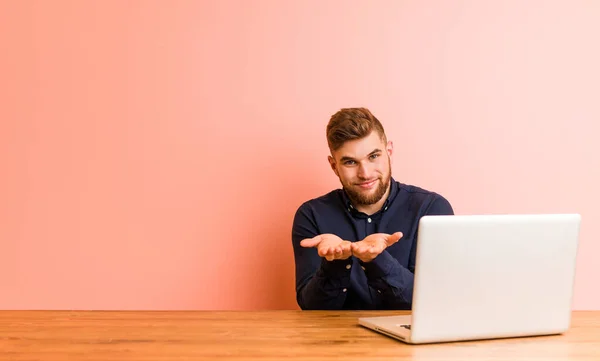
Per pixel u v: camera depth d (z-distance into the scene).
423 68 2.46
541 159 2.50
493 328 1.39
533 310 1.42
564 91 2.51
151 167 2.41
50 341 1.36
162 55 2.40
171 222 2.42
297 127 2.44
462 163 2.48
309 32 2.43
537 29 2.50
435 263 1.32
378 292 1.79
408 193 2.23
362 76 2.45
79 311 1.73
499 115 2.49
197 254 2.43
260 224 2.44
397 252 2.16
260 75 2.42
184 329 1.49
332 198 2.24
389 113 2.46
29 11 2.37
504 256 1.37
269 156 2.43
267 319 1.62
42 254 2.39
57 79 2.38
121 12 2.39
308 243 1.60
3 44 2.37
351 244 1.56
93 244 2.40
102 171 2.40
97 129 2.39
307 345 1.33
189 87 2.41
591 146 2.52
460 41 2.47
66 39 2.38
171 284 2.42
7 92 2.37
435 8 2.46
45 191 2.39
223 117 2.42
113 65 2.39
